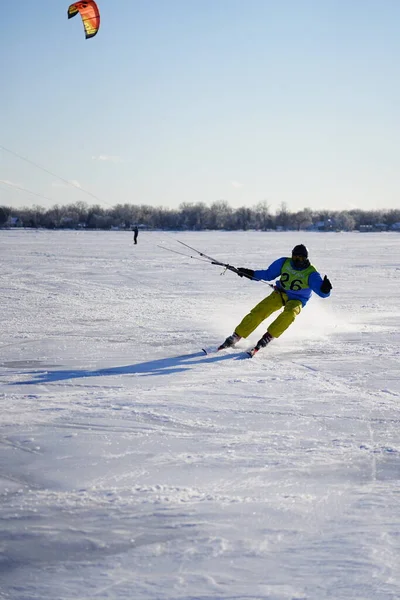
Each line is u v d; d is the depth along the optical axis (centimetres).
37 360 850
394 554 340
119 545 354
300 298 934
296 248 935
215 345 966
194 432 551
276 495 419
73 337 1028
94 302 1496
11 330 1090
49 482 442
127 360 854
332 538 358
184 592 306
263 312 927
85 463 477
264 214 13525
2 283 1903
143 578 320
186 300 1551
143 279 2102
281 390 697
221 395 675
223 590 308
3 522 382
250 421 584
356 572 322
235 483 439
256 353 905
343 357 880
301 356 887
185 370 796
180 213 12462
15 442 524
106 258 3131
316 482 441
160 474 455
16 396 665
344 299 1593
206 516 388
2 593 307
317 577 318
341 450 507
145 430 555
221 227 12731
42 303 1466
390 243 5759
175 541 357
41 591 309
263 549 347
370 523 377
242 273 952
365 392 692
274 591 306
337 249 4494
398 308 1420
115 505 404
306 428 564
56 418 590
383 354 901
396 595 302
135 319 1230
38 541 359
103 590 309
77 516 389
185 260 3055
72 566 332
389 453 502
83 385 716
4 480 446
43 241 5075
